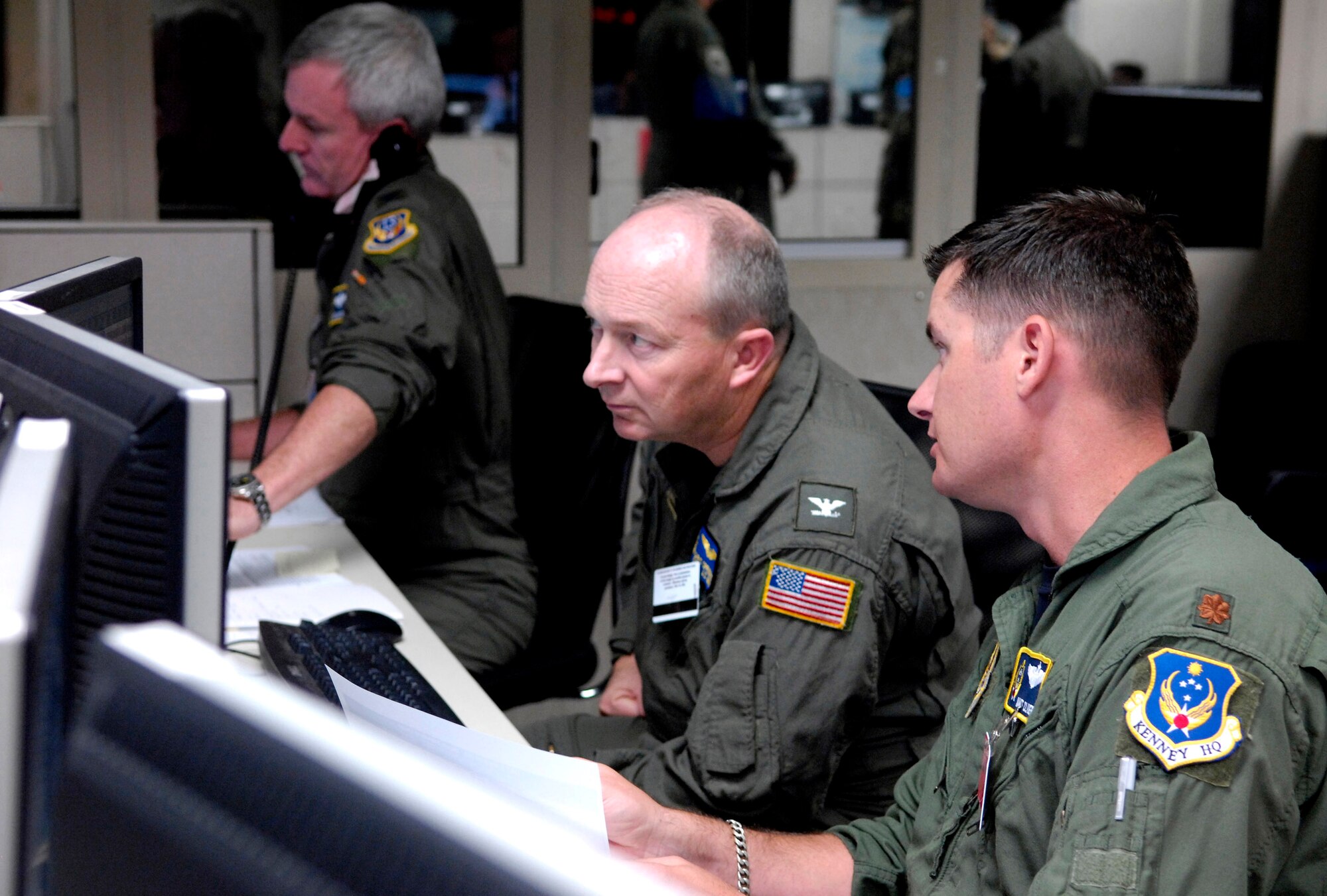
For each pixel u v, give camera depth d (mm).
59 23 2926
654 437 1426
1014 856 976
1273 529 2811
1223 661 857
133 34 2965
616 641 1893
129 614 678
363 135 2221
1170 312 979
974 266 1040
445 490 2178
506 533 2219
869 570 1299
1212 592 889
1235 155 4004
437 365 2047
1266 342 3908
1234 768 831
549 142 3408
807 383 1407
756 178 3641
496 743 885
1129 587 947
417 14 3242
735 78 3562
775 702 1279
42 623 441
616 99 3477
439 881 370
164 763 438
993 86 3783
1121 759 860
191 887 416
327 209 2986
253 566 1810
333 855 392
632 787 1173
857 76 3668
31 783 414
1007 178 3848
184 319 2531
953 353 1050
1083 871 841
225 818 417
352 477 2209
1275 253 4066
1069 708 953
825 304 3725
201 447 665
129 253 2469
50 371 760
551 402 2232
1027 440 1019
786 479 1356
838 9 3607
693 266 1353
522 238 3441
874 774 1411
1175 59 3900
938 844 1070
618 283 1366
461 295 2129
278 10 3086
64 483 528
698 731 1301
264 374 2607
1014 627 1087
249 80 3080
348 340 2002
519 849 366
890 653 1360
